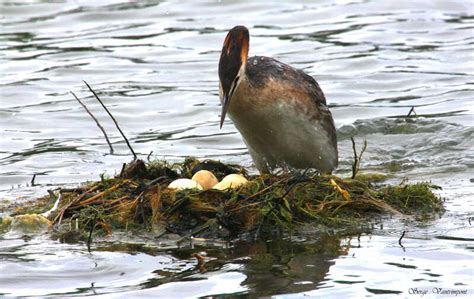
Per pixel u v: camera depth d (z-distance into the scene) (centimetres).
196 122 1930
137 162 1360
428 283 1063
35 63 2280
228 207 1241
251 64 1359
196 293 1049
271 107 1334
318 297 1030
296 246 1193
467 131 1759
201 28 2520
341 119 1922
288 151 1388
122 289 1069
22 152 1753
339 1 2723
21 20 2595
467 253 1156
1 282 1098
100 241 1223
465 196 1408
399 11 2623
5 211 1379
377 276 1087
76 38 2462
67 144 1798
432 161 1641
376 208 1311
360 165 1641
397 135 1777
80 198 1298
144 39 2447
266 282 1075
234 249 1188
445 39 2403
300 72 1404
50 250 1200
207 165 1401
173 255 1173
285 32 2473
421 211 1328
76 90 2105
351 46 2358
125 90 2103
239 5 2694
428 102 1994
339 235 1230
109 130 1888
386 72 2181
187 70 2238
